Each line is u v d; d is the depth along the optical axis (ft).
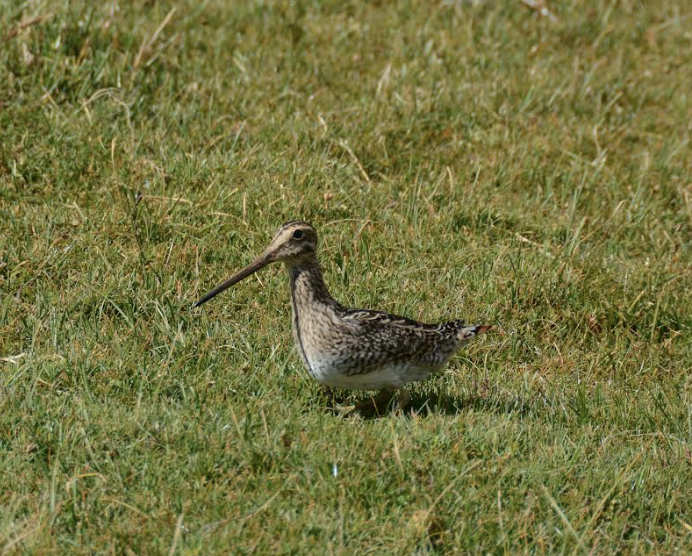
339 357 32.68
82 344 35.58
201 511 28.12
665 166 53.67
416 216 45.34
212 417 31.83
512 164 51.57
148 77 52.13
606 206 50.26
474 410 35.01
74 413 31.14
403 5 67.46
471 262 43.50
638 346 40.93
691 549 29.40
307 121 51.31
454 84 57.41
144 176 45.37
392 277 41.88
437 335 34.24
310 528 27.61
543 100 58.34
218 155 47.57
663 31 69.97
